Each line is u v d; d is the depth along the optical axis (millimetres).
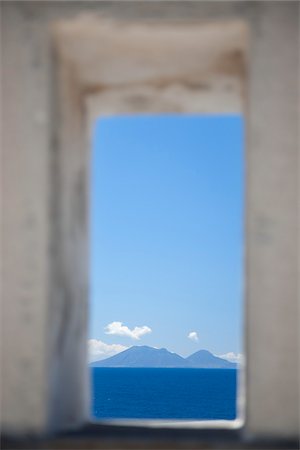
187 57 4320
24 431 3939
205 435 4031
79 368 4531
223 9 3996
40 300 3982
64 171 4273
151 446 3820
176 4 4016
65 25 4074
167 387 84250
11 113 4055
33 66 4062
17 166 4031
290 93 3953
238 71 4375
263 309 3889
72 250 4387
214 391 74688
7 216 4016
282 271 3893
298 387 3859
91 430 4254
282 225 3904
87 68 4430
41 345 3969
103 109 4801
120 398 61531
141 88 4609
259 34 3977
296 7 3975
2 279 3998
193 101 4727
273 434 3844
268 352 3877
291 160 3928
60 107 4227
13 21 4082
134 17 4035
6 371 3975
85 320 4648
